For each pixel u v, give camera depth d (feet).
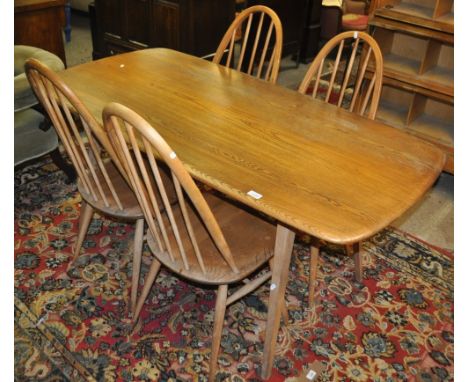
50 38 10.19
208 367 5.54
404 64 8.85
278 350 5.78
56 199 8.20
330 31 14.89
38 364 5.48
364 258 7.37
